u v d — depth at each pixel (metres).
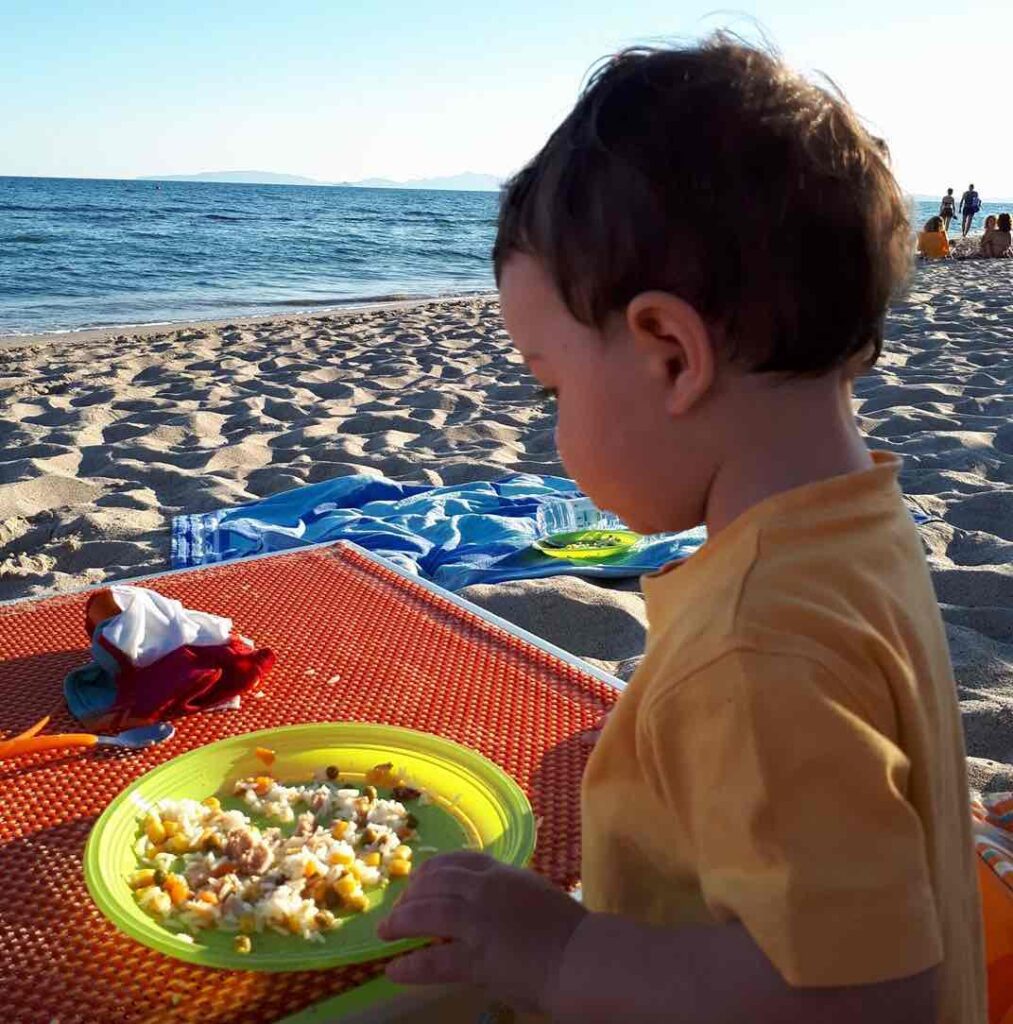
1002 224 18.89
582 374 0.89
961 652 2.91
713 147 0.82
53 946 1.19
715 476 0.89
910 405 5.95
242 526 3.87
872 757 0.75
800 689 0.76
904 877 0.75
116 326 12.81
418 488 4.47
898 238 0.89
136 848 1.32
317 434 5.57
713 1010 0.78
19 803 1.49
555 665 1.90
